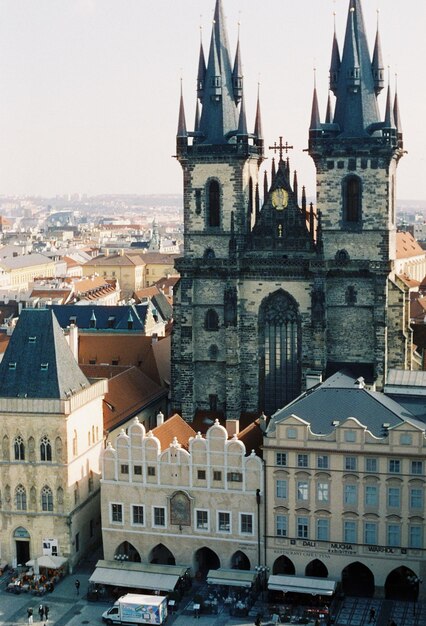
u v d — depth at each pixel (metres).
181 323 173.62
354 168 164.88
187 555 135.12
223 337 173.38
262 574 130.62
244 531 132.38
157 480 134.75
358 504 126.75
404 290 165.12
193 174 173.38
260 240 171.38
